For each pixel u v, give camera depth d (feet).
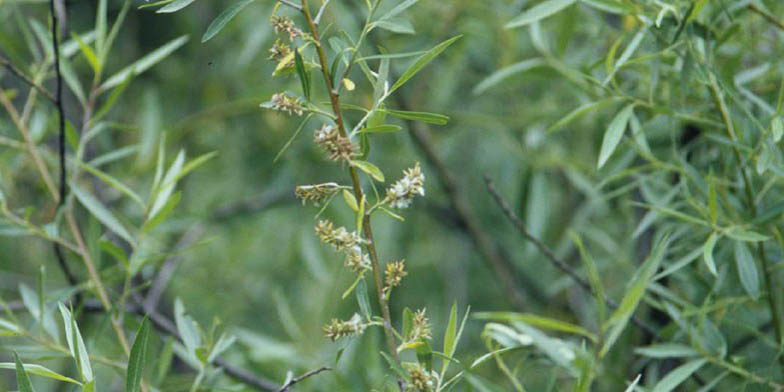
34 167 6.76
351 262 4.65
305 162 8.61
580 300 7.85
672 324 5.44
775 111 5.20
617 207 6.98
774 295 5.79
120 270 5.77
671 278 5.93
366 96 7.51
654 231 6.25
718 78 5.24
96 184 7.25
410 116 4.64
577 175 6.86
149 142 7.50
